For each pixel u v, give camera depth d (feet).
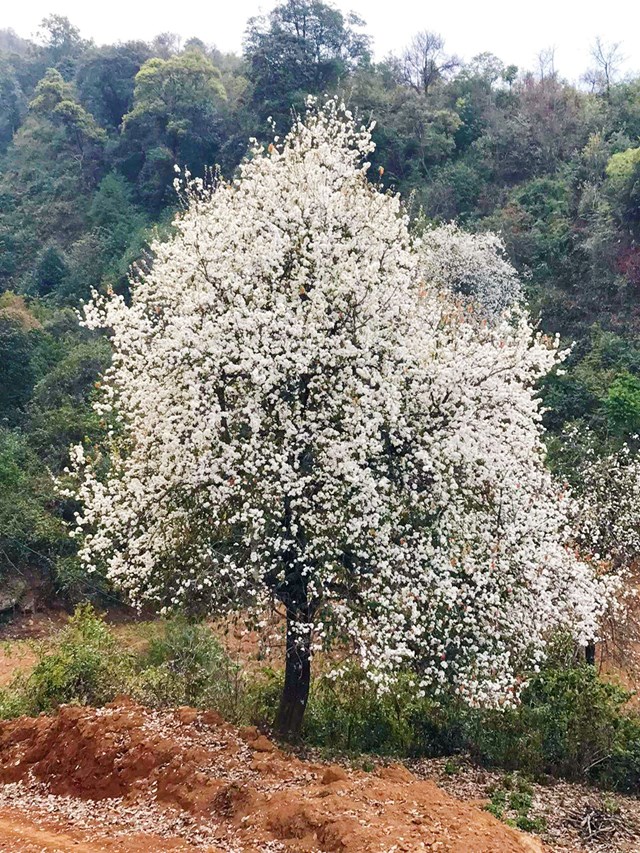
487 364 34.27
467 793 31.27
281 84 159.84
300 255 35.01
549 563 34.19
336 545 31.14
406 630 32.42
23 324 109.60
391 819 23.32
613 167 120.26
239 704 38.50
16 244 165.07
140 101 177.99
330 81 163.32
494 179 143.13
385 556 31.45
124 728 32.04
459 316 43.52
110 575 35.91
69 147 185.68
